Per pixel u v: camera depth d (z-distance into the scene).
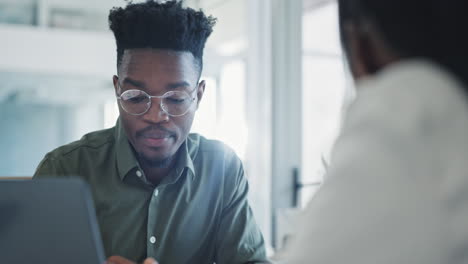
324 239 0.46
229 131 3.14
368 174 0.46
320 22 3.00
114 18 1.23
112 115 1.42
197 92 1.28
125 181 1.31
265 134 3.12
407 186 0.45
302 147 3.10
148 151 1.23
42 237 0.77
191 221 1.34
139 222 1.30
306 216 0.51
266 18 3.13
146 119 1.20
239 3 3.18
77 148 1.35
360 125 0.50
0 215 0.77
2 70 2.95
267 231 3.05
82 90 3.12
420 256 0.44
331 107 2.95
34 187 0.77
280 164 3.10
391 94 0.50
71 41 3.07
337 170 0.48
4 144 2.97
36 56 3.01
